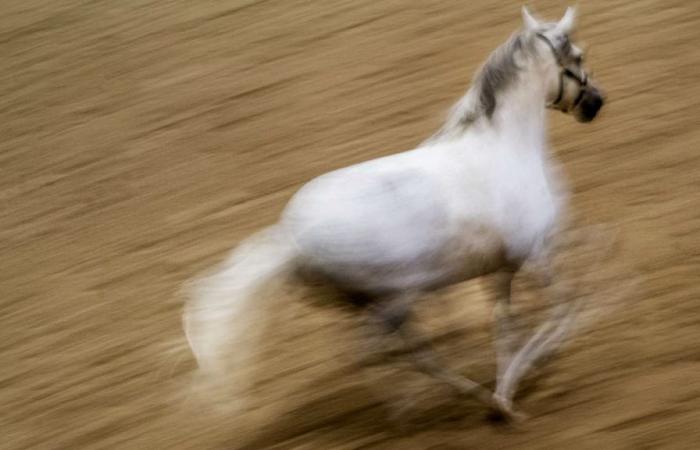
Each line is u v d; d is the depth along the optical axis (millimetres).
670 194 10398
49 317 10586
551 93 7602
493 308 8500
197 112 14547
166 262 11141
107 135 14531
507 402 7637
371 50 15156
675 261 9289
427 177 7008
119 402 8984
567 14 7621
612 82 12781
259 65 15547
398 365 8398
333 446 7879
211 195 12352
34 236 12430
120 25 18297
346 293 7164
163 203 12445
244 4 17953
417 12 16016
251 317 7273
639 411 7637
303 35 16188
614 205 10398
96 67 16859
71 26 18812
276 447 7996
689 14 14031
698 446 7242
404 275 7000
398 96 13680
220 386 8766
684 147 11164
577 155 11367
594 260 9516
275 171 12570
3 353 10117
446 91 13508
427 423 7918
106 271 11242
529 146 7434
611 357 8234
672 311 8633
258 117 14016
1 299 11164
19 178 13953
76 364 9664
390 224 6859
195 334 7879
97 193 13086
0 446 8727
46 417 8984
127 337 9922
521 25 14828
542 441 7531
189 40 16984
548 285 7973
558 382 8055
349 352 8812
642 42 13586
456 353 8547
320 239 6883
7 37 18906
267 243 7133
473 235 7074
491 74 7316
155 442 8367
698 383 7785
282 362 8930
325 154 12695
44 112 15719
